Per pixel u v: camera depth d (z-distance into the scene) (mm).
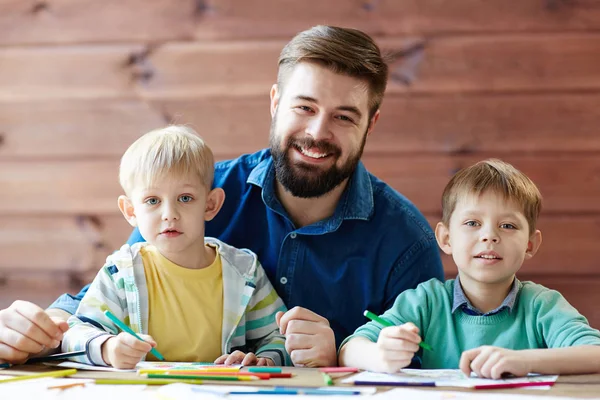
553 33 2395
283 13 2463
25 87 2559
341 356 1373
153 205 1479
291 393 1030
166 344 1496
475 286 1435
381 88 1612
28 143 2557
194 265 1534
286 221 1656
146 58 2514
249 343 1582
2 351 1266
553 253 2400
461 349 1417
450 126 2422
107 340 1279
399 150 2434
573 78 2391
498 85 2406
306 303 1645
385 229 1666
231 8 2482
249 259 1586
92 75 2535
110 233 2531
